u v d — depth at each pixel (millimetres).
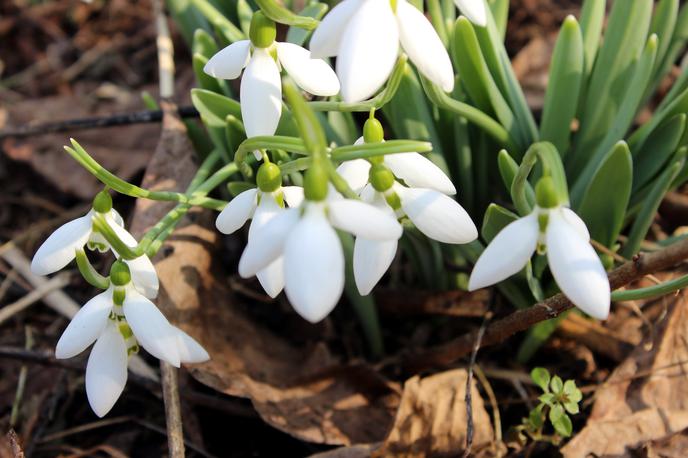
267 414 397
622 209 376
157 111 447
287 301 447
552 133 395
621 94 394
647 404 392
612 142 386
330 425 400
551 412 369
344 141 403
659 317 403
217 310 416
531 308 359
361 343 438
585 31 401
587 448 385
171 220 347
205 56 407
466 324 434
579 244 294
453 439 389
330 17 304
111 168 560
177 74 625
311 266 281
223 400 411
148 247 339
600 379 412
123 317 325
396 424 386
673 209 450
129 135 574
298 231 286
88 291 480
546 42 582
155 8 492
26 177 570
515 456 394
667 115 382
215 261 428
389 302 435
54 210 553
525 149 400
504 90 392
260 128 327
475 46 368
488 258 299
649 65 372
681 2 547
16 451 369
